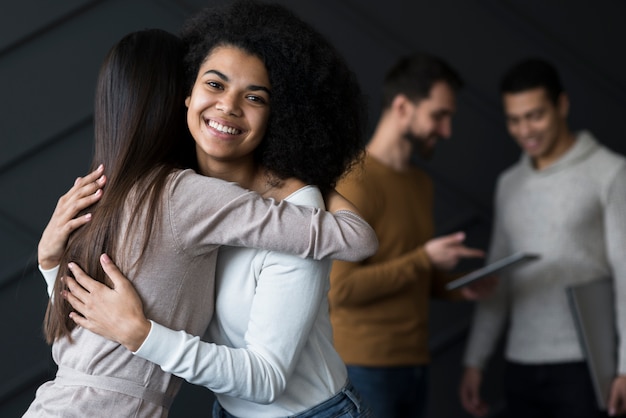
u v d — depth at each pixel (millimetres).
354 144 1574
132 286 1383
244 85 1419
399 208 2561
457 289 2762
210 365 1348
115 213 1395
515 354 2750
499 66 3262
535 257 2434
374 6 3182
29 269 2953
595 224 2643
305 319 1418
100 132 1489
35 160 2980
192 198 1382
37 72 2977
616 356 2529
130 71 1457
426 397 2643
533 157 2783
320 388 1504
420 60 2637
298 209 1407
